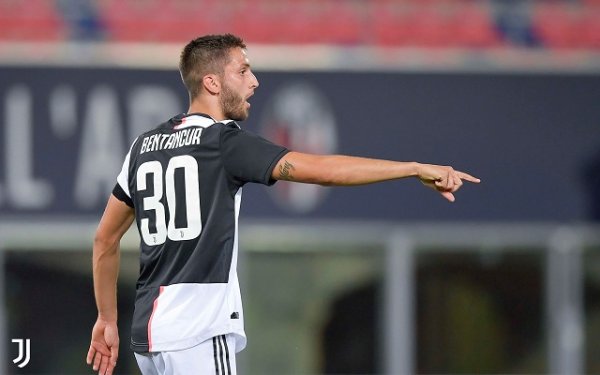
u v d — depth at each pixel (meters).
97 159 39.75
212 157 16.89
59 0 41.56
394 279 40.94
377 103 40.78
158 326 16.94
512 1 44.00
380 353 40.94
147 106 40.03
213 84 17.61
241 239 40.38
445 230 41.16
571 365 41.53
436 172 16.00
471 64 41.16
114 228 18.23
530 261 41.44
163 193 17.16
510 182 41.19
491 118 41.12
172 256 17.09
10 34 40.56
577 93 41.44
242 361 40.38
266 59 40.59
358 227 40.84
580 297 41.50
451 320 41.22
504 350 41.38
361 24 42.88
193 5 42.97
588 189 41.31
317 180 16.27
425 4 43.50
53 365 39.75
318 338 40.69
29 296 39.72
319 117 40.53
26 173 39.50
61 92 39.75
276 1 43.53
